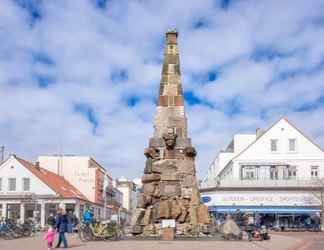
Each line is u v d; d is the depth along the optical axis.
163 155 25.97
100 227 24.44
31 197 57.09
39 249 20.20
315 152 58.72
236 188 56.84
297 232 45.91
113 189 95.38
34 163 69.44
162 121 26.53
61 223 21.06
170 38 27.73
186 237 24.17
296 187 56.00
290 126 59.47
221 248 19.12
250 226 25.83
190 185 25.56
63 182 71.56
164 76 27.19
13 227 31.66
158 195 25.45
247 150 59.28
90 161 80.56
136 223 25.19
